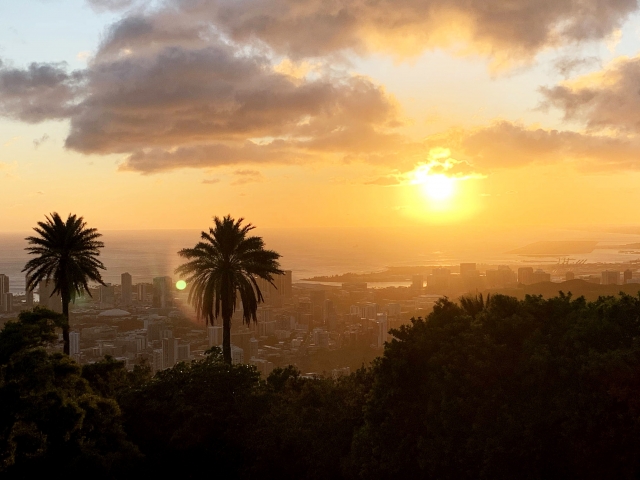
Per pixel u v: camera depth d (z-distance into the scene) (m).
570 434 18.92
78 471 22.61
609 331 20.38
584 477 18.73
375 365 26.41
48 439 22.12
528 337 21.33
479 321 23.11
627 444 17.86
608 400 18.47
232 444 27.62
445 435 21.47
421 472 22.42
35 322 24.30
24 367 22.17
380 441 22.98
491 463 19.66
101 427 24.39
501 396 20.61
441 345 23.08
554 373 20.02
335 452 24.72
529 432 19.38
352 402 25.98
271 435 26.02
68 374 24.00
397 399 23.25
